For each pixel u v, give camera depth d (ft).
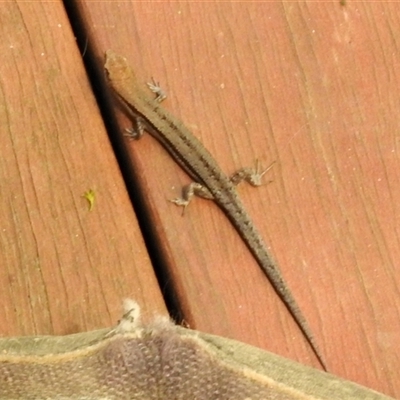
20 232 1.28
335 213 1.33
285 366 1.16
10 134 1.31
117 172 1.31
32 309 1.26
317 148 1.34
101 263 1.28
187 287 1.29
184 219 1.32
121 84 1.33
